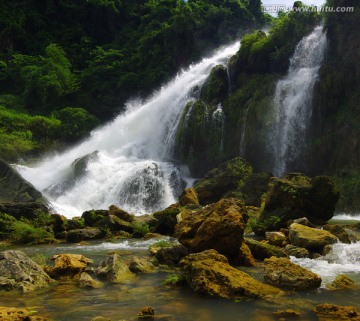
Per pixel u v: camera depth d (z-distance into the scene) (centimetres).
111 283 848
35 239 1552
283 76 3369
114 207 1872
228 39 5425
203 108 3459
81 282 837
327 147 2805
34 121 4244
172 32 5419
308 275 805
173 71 5206
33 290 798
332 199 1598
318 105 2936
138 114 4112
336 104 2898
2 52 5922
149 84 5047
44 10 6675
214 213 1030
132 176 2884
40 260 1085
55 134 4234
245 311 656
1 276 830
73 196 2830
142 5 6938
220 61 4294
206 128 3369
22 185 2409
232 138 3262
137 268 943
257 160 3062
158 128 3844
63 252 1277
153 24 6094
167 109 3909
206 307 679
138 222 1798
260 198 2159
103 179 2950
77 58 6081
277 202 1614
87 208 2723
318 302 703
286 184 1627
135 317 634
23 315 596
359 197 2439
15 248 1400
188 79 4159
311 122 2945
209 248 986
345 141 2728
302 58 3341
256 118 3164
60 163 3709
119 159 3241
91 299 736
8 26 6034
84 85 5238
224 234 977
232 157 3186
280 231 1399
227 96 3606
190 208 1939
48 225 1728
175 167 3250
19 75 5350
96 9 6688
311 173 2836
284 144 3022
